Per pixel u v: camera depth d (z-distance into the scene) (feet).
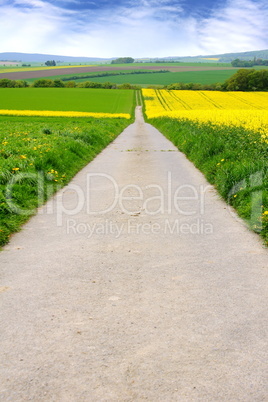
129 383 7.77
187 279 12.82
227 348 8.88
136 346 9.00
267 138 41.98
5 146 39.99
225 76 545.03
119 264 14.21
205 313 10.52
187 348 8.89
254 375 7.96
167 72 611.47
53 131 64.90
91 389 7.63
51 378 7.94
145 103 277.44
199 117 96.78
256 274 13.19
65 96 303.27
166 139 74.23
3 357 8.63
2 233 17.34
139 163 40.45
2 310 10.76
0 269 13.80
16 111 188.24
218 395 7.42
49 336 9.45
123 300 11.34
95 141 56.13
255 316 10.34
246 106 245.65
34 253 15.47
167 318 10.27
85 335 9.48
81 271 13.58
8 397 7.42
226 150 36.11
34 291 11.98
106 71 584.40
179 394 7.45
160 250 15.70
